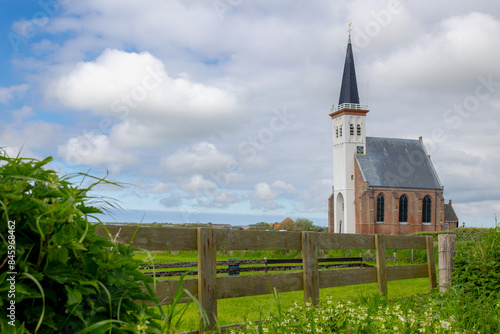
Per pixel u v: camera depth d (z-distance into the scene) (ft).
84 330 4.65
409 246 26.40
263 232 18.15
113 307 5.26
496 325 15.79
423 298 21.98
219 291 16.17
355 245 22.80
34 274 4.56
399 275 25.40
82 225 5.48
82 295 5.01
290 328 12.70
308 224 198.90
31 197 4.92
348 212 267.39
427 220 263.29
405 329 13.60
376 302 18.89
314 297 19.72
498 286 21.17
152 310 5.97
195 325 15.06
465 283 22.59
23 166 5.24
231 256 76.54
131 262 5.73
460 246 25.99
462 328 14.82
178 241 15.11
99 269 5.33
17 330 4.20
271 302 22.20
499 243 24.00
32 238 4.84
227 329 15.67
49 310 4.65
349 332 13.01
